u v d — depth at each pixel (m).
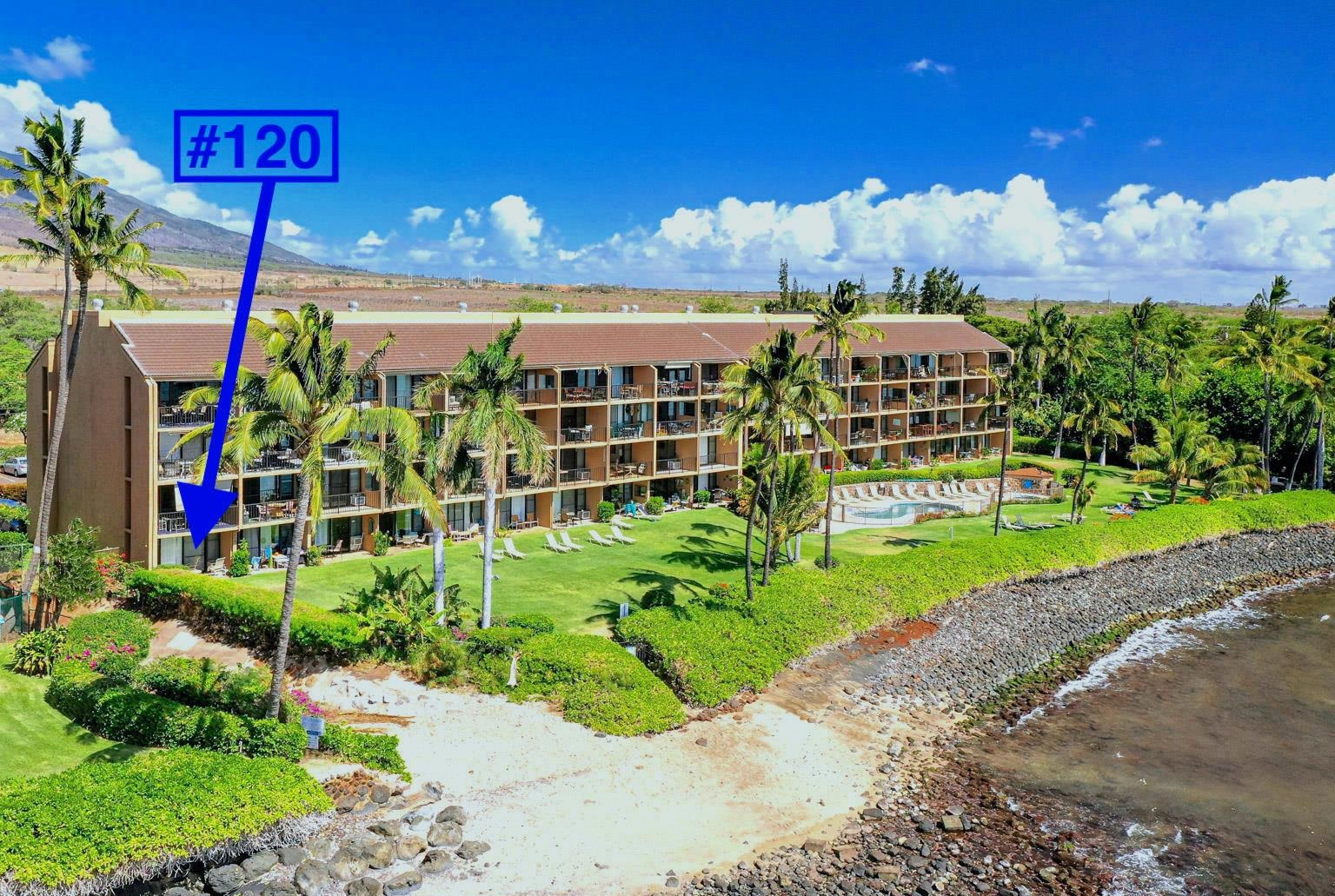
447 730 35.28
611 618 46.62
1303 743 39.91
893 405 90.44
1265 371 86.31
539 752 34.12
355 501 56.69
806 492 55.22
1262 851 31.16
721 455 75.44
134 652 37.41
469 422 41.72
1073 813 33.09
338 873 26.11
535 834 28.92
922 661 46.94
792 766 35.00
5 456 86.19
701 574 55.22
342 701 36.81
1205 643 53.62
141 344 51.34
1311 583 67.75
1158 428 81.88
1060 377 106.50
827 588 52.03
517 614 44.88
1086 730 40.56
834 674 44.34
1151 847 31.00
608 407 67.38
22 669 37.44
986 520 74.62
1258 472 84.69
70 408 57.25
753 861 28.47
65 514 58.62
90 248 43.91
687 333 78.31
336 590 49.34
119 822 25.23
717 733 37.03
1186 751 38.72
